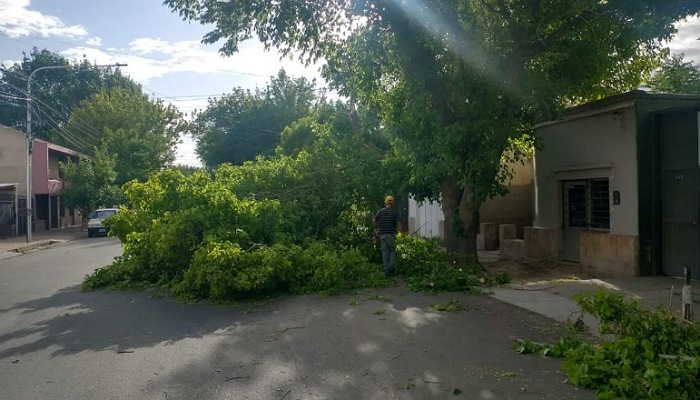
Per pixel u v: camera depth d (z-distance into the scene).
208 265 10.51
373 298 10.30
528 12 11.55
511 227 17.41
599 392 5.39
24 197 37.28
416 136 12.82
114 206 41.53
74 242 30.73
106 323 8.88
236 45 12.84
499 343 7.22
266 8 12.06
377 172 14.98
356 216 14.73
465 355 6.73
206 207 12.31
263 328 8.34
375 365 6.42
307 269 11.20
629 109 12.35
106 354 7.12
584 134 13.96
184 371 6.37
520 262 15.62
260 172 15.20
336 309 9.48
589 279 12.23
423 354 6.80
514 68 12.17
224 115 50.19
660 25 11.41
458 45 11.83
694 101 12.28
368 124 16.38
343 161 15.12
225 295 10.51
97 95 54.91
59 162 42.09
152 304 10.35
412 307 9.48
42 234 36.88
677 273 11.91
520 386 5.66
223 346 7.39
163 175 13.62
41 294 11.90
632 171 12.31
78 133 52.56
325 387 5.75
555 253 15.16
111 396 5.62
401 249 13.26
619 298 6.75
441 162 12.27
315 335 7.83
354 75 13.41
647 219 12.25
